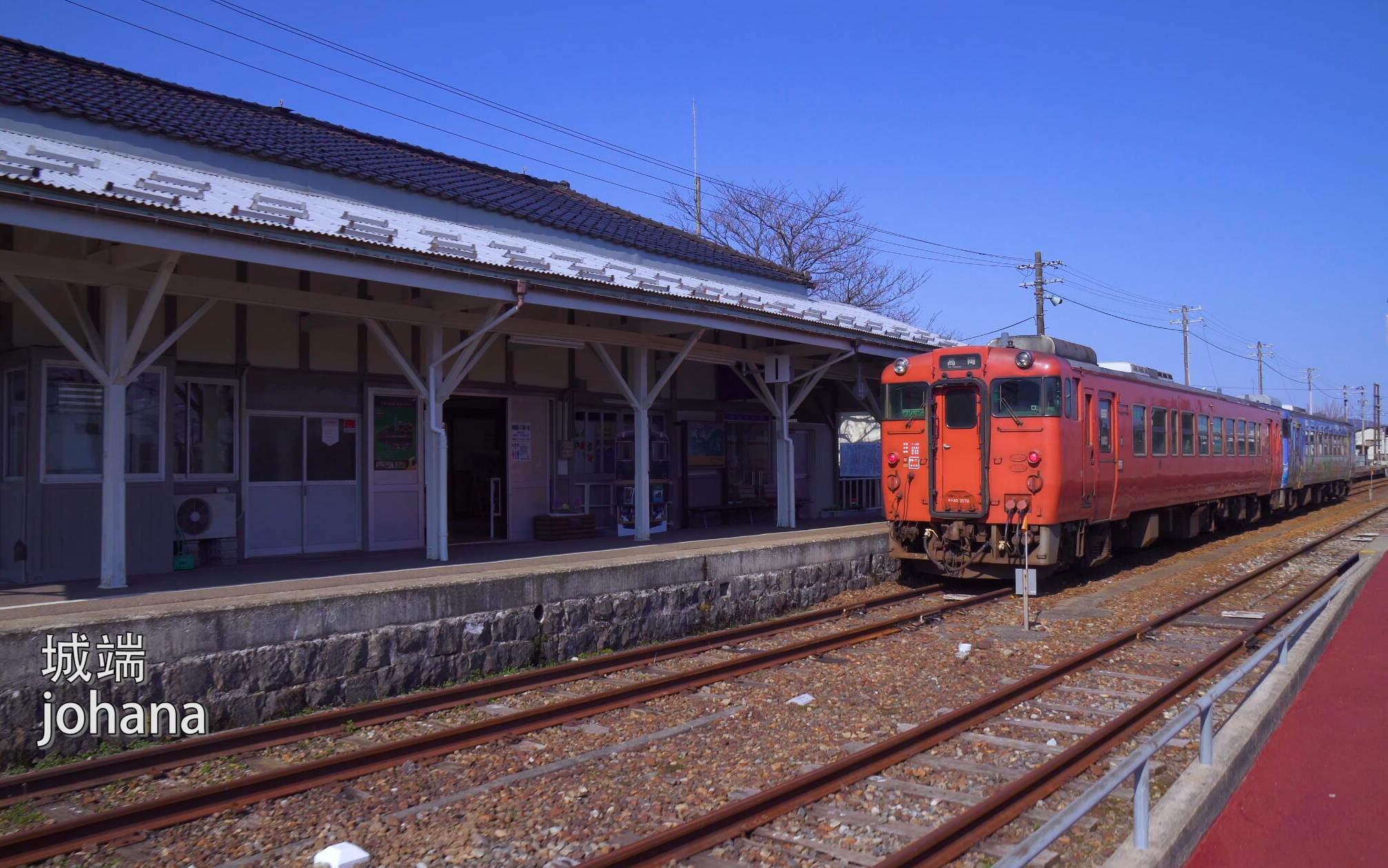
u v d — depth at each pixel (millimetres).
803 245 36250
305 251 7992
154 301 7840
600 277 11648
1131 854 3941
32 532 8836
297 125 14922
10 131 9664
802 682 8117
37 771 5770
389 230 10352
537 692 7891
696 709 7293
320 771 5613
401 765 5891
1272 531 22344
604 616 9703
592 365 14773
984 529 12375
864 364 17938
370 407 12023
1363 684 7391
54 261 7672
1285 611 10828
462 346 10406
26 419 9062
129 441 9461
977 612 11484
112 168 9000
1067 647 9453
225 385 10703
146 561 9383
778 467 15586
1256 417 22125
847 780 5469
